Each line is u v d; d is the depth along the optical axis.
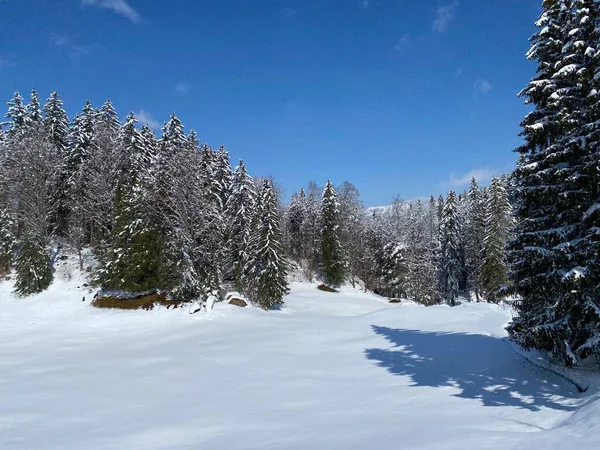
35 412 12.15
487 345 18.41
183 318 31.44
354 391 14.12
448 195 53.41
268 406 12.63
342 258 55.59
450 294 53.91
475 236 52.00
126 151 38.94
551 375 13.37
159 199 34.41
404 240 66.75
